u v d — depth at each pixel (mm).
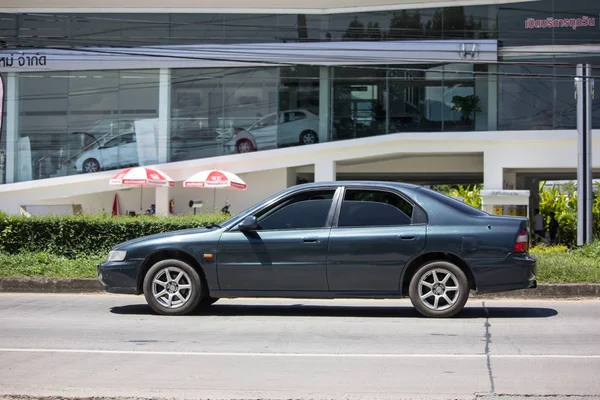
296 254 9594
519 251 9500
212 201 25672
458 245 9469
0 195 25109
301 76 24656
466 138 23594
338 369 6762
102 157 25078
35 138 25125
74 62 24922
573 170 25812
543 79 23375
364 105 24375
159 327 9133
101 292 13117
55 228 15359
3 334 8664
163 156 25047
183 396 5840
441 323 9398
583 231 19688
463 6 23719
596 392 5949
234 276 9727
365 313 10438
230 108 24891
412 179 30609
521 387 6102
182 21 24625
